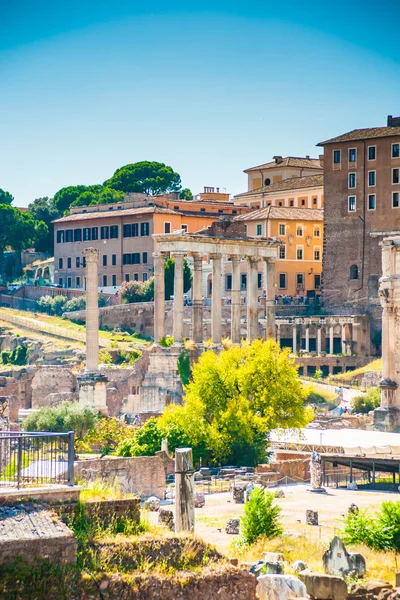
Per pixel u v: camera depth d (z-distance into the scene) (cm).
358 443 15388
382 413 17588
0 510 5812
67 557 5669
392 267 17850
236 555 7875
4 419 9606
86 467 11538
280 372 16500
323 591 6400
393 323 17775
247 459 15262
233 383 16312
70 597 5594
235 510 10856
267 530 8712
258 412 16388
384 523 8669
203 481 13488
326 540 8850
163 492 11950
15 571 5519
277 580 6259
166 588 5838
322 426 18575
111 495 6362
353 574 7081
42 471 6228
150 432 14938
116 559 5922
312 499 11812
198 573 5975
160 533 6244
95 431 16500
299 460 14138
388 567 7594
